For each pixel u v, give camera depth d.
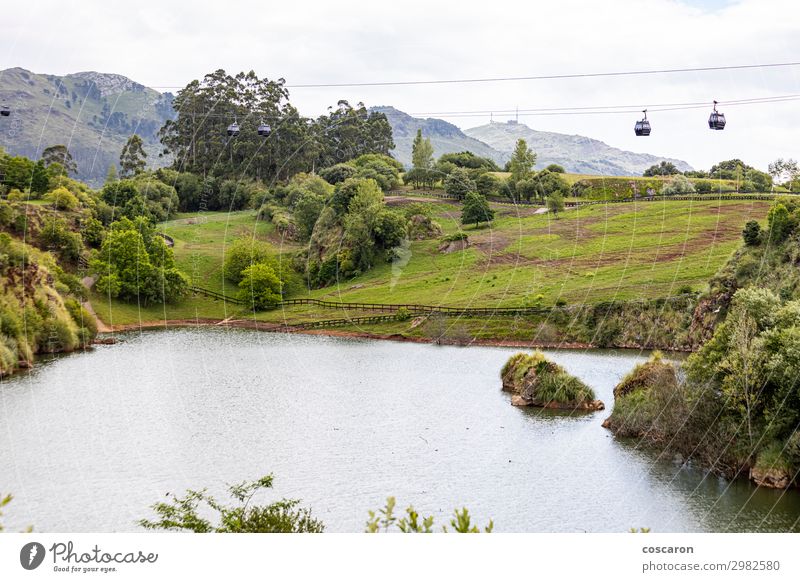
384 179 193.75
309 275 153.00
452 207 175.75
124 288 140.00
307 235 167.12
